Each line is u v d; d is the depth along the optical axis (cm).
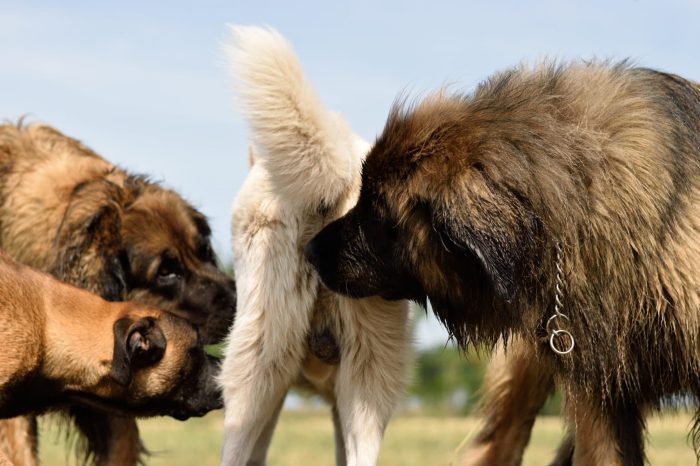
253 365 582
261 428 596
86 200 717
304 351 591
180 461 1262
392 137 518
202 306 737
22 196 727
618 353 518
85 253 703
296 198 550
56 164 750
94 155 801
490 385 714
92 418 729
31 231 718
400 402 598
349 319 578
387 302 581
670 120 520
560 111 510
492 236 462
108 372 602
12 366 575
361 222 530
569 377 533
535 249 489
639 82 533
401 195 508
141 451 755
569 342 515
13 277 586
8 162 745
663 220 500
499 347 640
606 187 495
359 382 585
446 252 507
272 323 577
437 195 484
